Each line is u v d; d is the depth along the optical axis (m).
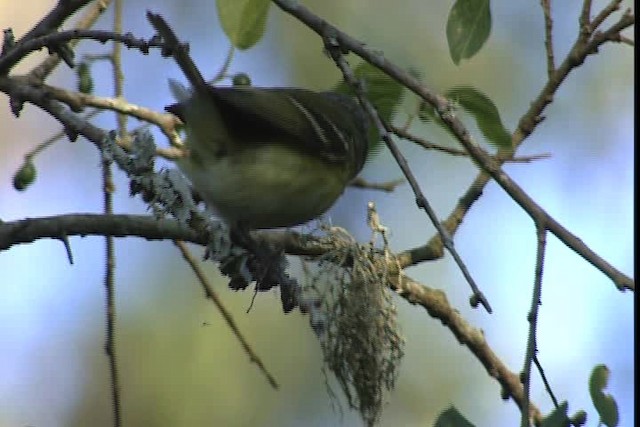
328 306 7.02
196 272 8.30
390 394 6.98
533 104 7.77
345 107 8.20
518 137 7.78
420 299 8.16
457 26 7.48
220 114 7.10
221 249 6.96
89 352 11.70
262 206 7.37
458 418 5.48
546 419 5.32
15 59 6.96
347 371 6.87
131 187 6.46
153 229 6.99
